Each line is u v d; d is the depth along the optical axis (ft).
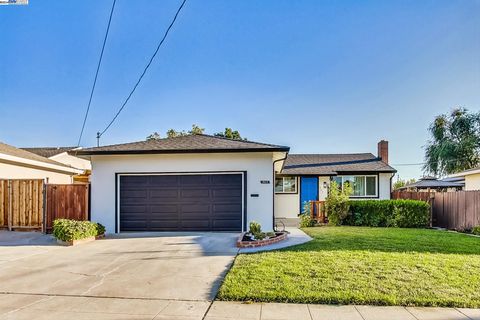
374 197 60.95
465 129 94.84
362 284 16.61
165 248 26.89
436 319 13.17
